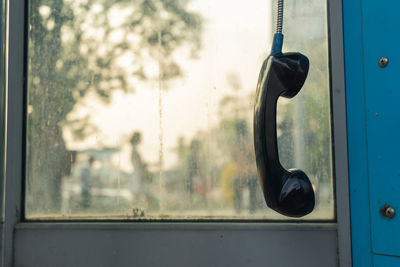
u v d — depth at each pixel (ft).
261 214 3.36
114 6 3.62
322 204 3.26
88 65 3.60
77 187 3.49
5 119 3.44
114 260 3.28
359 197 3.03
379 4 2.97
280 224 3.19
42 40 3.62
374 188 2.94
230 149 3.45
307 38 3.41
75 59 3.61
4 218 3.32
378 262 2.89
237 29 3.52
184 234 3.26
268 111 2.73
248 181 3.41
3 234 3.30
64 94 3.58
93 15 3.62
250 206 3.38
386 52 2.93
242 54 3.50
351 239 3.06
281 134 3.39
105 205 3.47
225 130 3.47
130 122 3.53
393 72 2.88
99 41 3.61
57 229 3.32
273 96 2.74
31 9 3.62
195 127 3.49
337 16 3.22
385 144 2.90
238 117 3.47
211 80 3.51
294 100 3.39
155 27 3.58
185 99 3.51
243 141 3.45
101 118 3.55
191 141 3.48
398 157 2.84
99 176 3.50
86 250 3.29
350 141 3.09
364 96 3.03
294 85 2.72
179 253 3.24
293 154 3.37
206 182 3.44
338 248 3.09
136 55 3.58
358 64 3.08
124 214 3.45
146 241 3.27
